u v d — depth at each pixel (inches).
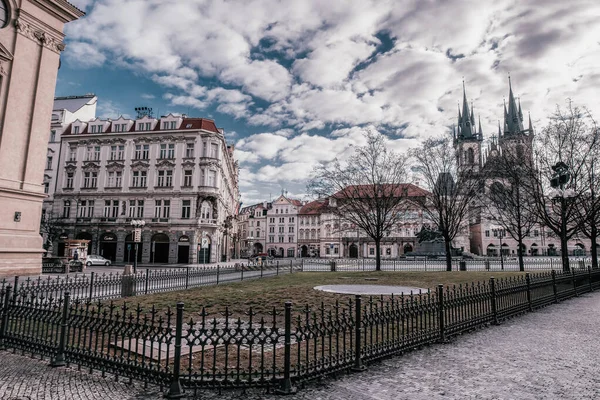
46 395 196.1
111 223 1934.1
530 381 216.8
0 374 229.5
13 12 863.7
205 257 1914.4
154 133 1975.9
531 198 1183.6
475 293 366.6
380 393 198.4
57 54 964.0
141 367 211.9
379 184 1368.1
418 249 2043.6
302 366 216.4
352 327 241.0
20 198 861.8
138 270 1381.6
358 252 3668.8
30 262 868.6
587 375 226.8
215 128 2016.5
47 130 932.6
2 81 842.2
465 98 3543.3
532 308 475.2
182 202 1909.4
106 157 2025.1
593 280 729.0
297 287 695.7
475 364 249.3
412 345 283.1
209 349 275.7
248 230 4443.9
